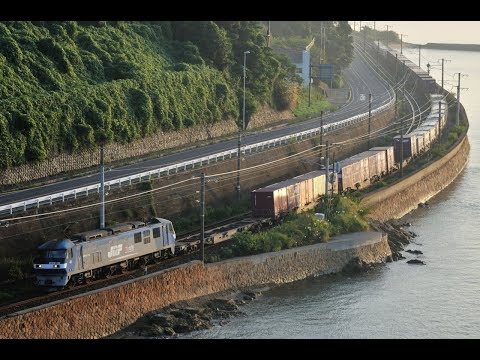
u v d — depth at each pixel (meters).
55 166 130.50
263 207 123.56
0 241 97.75
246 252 108.50
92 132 137.75
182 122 162.25
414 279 112.88
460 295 106.38
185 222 122.94
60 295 88.56
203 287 99.38
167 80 164.38
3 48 141.12
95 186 113.50
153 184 124.19
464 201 168.00
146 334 88.00
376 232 124.44
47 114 131.12
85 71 153.75
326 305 101.31
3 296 88.44
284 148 160.88
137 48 173.12
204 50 190.50
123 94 150.12
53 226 104.94
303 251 112.19
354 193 144.88
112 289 88.06
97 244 94.12
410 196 160.50
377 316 97.94
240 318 95.56
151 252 101.75
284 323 94.44
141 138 150.25
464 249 129.38
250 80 195.00
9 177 121.94
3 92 131.12
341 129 190.00
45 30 155.25
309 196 134.62
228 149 155.38
